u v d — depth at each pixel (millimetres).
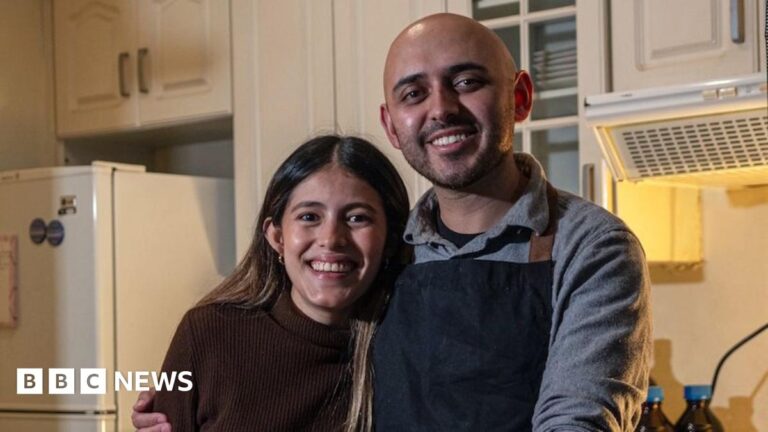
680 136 1648
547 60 2148
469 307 1229
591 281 1143
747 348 2068
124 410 2490
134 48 2811
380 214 1380
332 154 1384
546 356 1183
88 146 3084
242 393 1377
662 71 1938
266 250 1462
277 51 2543
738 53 1852
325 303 1358
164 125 2785
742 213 2070
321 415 1371
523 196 1231
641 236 1975
